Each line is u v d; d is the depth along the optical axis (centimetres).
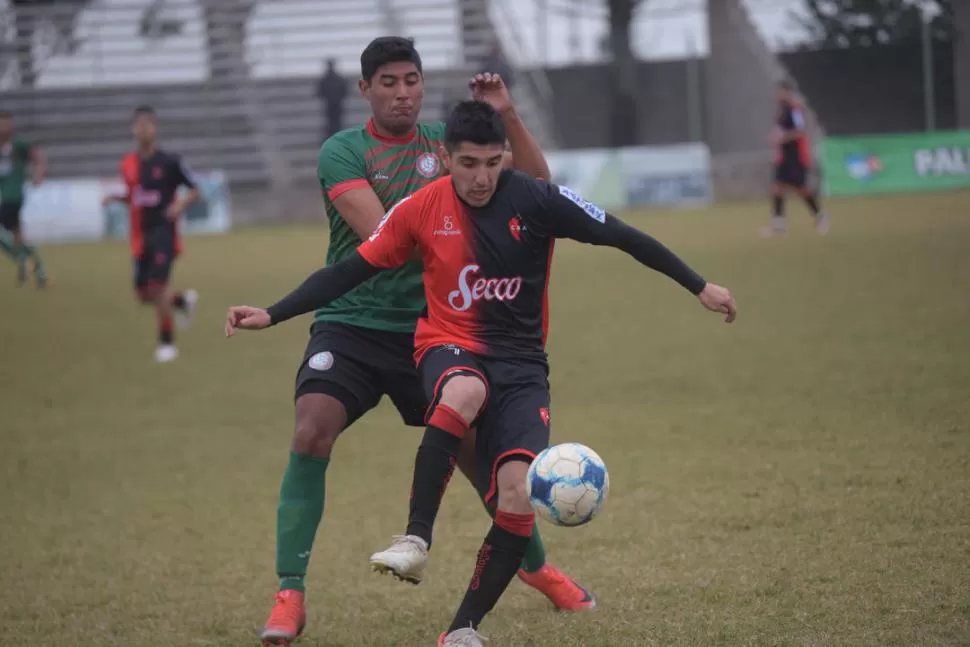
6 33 11556
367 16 12106
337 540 2075
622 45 11312
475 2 11762
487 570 1428
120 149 10656
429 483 1421
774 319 4044
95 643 1617
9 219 6125
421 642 1560
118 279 6575
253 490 2473
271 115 10962
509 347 1515
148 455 2839
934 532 1800
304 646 1567
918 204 7669
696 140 10000
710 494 2148
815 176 9025
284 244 7800
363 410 1669
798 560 1736
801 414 2708
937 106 10181
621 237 1502
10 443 3028
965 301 3994
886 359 3212
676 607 1594
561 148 11300
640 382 3281
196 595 1820
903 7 10300
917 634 1412
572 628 1551
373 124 1711
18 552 2098
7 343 4675
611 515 2081
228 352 4331
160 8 11525
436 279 1527
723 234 6800
